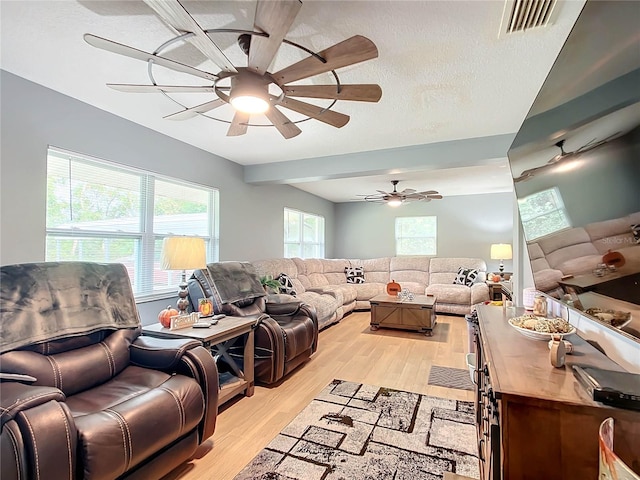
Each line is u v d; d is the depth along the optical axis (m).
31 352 1.59
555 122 1.36
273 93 2.40
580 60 1.09
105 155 2.78
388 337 4.45
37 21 1.67
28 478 1.11
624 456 0.83
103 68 2.12
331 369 3.28
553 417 0.90
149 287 3.28
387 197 5.70
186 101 2.60
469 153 3.36
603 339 1.36
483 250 6.78
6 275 1.65
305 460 1.86
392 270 6.96
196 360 1.87
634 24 0.76
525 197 1.87
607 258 0.97
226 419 2.32
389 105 2.58
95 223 2.80
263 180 4.46
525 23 1.62
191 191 3.79
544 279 1.70
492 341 1.46
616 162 0.87
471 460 1.85
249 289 3.38
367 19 1.61
